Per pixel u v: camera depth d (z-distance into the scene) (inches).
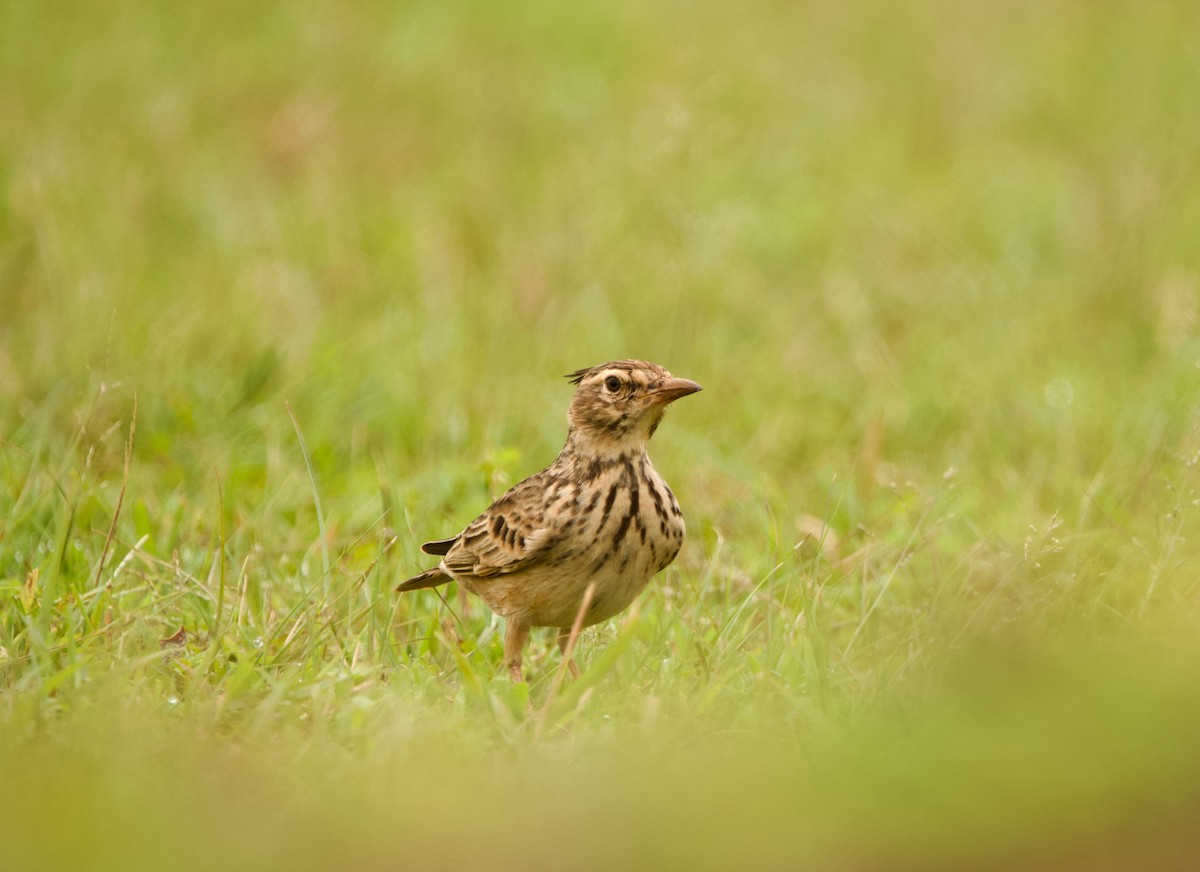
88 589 398.3
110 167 790.5
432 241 732.7
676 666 368.5
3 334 586.6
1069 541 431.8
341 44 1055.0
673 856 244.1
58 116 853.8
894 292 701.3
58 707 328.2
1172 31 1103.6
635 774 290.2
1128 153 853.2
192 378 571.5
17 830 262.4
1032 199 842.2
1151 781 249.0
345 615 396.2
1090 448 543.5
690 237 705.0
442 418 559.2
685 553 470.9
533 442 556.7
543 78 1030.4
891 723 314.7
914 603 416.2
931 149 928.3
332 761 306.8
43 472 468.8
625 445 375.6
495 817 267.4
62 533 388.2
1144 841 235.6
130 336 603.8
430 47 1087.0
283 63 1020.5
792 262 752.3
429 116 949.2
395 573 442.3
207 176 810.2
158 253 722.2
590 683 333.4
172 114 876.0
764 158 869.2
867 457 543.8
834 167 895.7
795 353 639.1
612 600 381.7
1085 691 273.0
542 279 662.5
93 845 257.9
